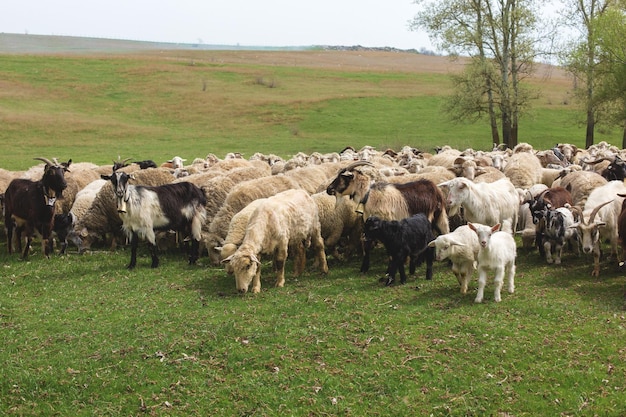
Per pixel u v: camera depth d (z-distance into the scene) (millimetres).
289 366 9820
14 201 16250
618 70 40469
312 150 51562
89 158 45344
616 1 45375
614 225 14594
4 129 57719
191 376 9625
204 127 65000
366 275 14336
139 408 8883
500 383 9188
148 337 10914
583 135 57125
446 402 8797
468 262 12562
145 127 63719
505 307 11875
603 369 9469
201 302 12602
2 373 9750
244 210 14297
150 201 15086
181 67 94375
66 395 9258
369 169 15562
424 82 91938
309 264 15414
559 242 14539
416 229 13430
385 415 8570
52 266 15516
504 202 15680
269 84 86438
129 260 16125
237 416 8664
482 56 46656
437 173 17750
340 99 75750
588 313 11484
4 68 84250
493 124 47844
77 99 74250
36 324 11680
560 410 8547
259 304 12414
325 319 11539
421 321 11359
